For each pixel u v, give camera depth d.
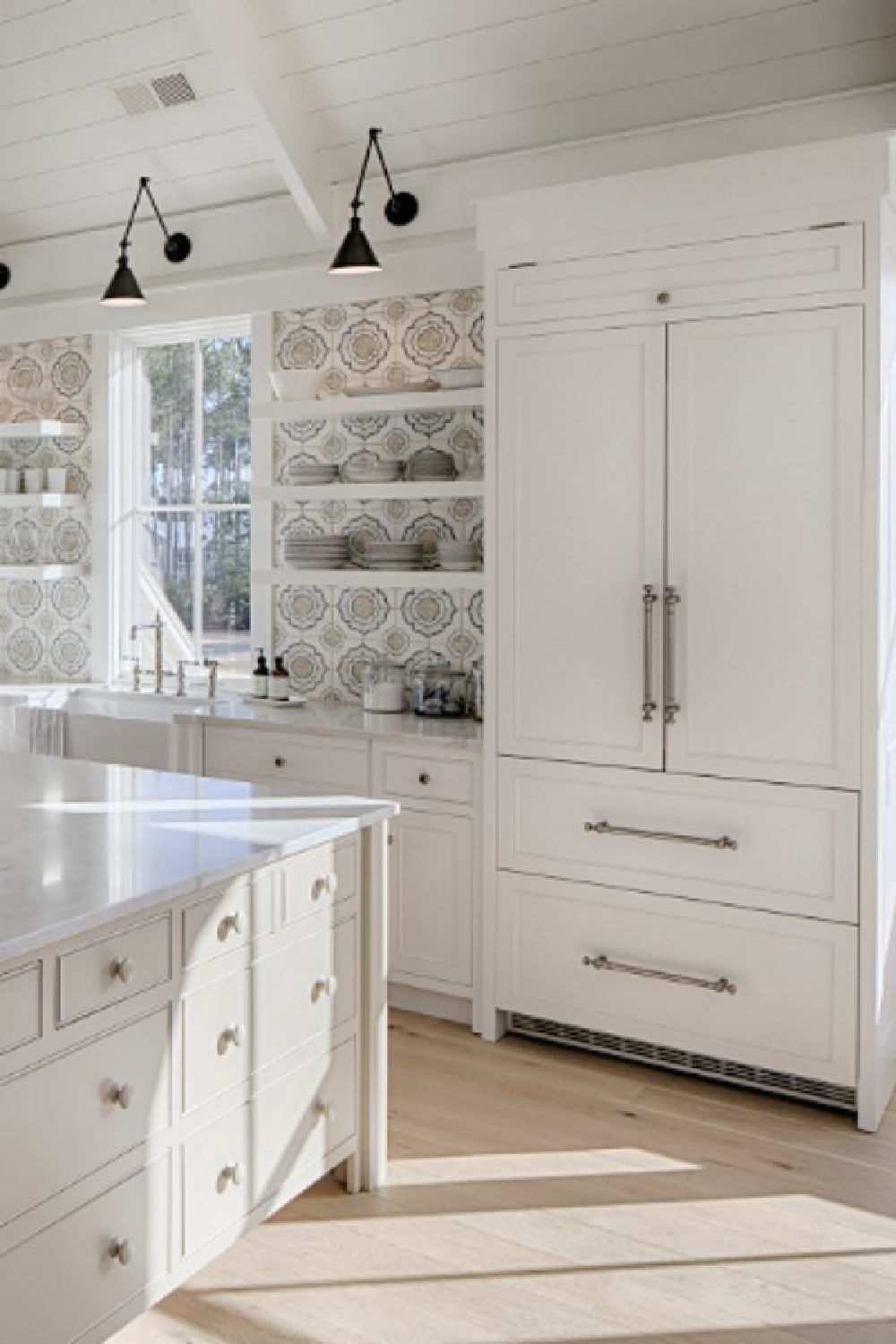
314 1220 2.52
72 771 2.97
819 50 3.31
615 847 3.29
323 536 4.20
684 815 3.18
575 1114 3.04
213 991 2.10
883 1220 2.54
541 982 3.43
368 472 4.05
